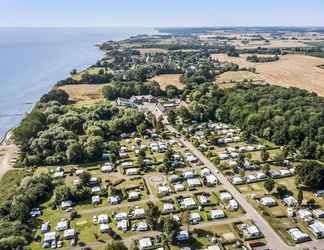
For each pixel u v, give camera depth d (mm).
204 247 119062
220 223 132250
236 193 153125
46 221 137750
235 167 172875
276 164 178750
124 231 129500
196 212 139875
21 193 150375
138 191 157375
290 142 194875
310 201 140500
